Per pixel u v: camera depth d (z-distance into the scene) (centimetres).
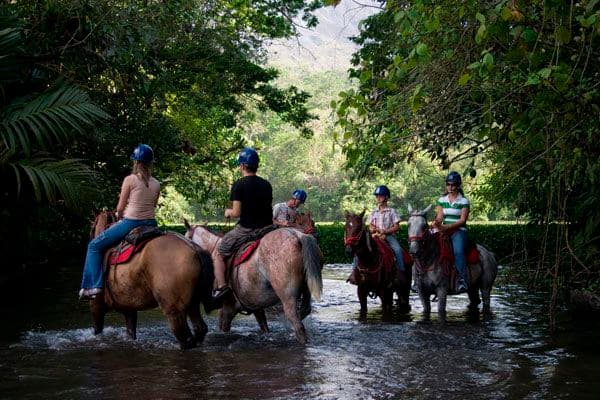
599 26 563
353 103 718
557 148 784
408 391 582
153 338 848
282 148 7531
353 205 5788
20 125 1116
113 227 794
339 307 1189
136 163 804
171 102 2255
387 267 1077
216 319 1033
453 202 1021
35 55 1339
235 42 2169
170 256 745
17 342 819
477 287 1095
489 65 594
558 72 621
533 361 708
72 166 1103
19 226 1352
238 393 573
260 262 778
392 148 792
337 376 636
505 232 2619
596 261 1093
